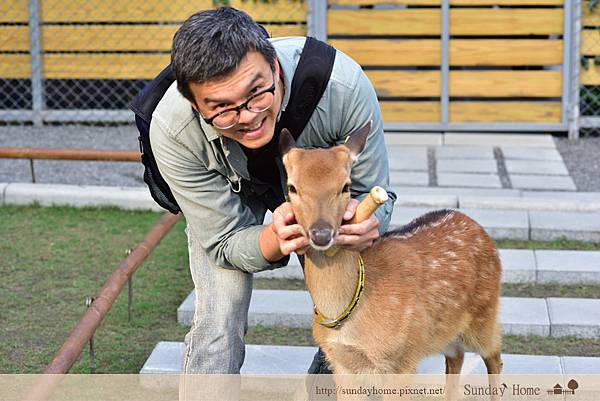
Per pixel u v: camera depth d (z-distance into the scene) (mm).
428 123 8805
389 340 3434
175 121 3193
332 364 3572
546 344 4789
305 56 3172
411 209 6629
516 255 5789
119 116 9469
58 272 5797
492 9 8539
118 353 4707
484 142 8500
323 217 2908
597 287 5484
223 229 3379
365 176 3363
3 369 4477
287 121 3180
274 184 3459
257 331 5008
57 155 6949
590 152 8281
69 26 9195
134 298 5406
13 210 7031
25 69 9344
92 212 6996
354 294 3336
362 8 8734
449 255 3742
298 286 5609
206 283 3504
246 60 2828
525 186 7191
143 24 9172
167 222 5227
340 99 3205
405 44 8664
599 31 8617
